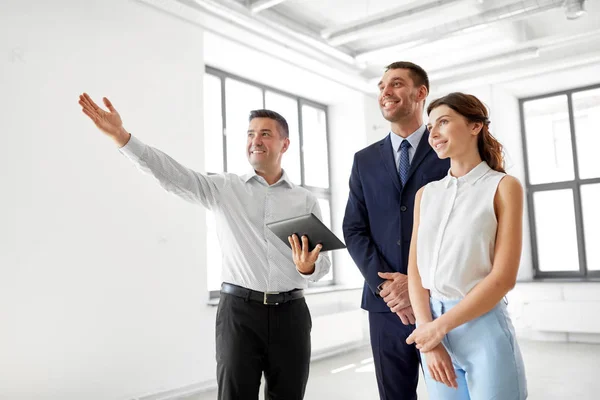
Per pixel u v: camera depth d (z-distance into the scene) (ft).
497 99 23.35
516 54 19.26
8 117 11.47
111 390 12.85
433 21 17.72
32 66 11.99
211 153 19.04
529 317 21.99
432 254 5.19
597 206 22.79
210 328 15.51
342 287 22.25
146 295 13.84
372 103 24.58
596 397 13.47
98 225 12.93
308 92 23.06
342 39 17.26
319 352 20.04
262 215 7.63
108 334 12.92
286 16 17.46
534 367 17.19
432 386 5.20
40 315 11.66
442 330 4.75
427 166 6.66
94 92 13.19
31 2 12.08
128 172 13.71
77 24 12.96
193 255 15.20
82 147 12.78
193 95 15.84
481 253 4.89
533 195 24.39
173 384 14.29
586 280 21.27
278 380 7.41
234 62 19.20
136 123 14.08
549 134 24.13
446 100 5.24
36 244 11.72
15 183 11.46
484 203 4.92
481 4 16.37
